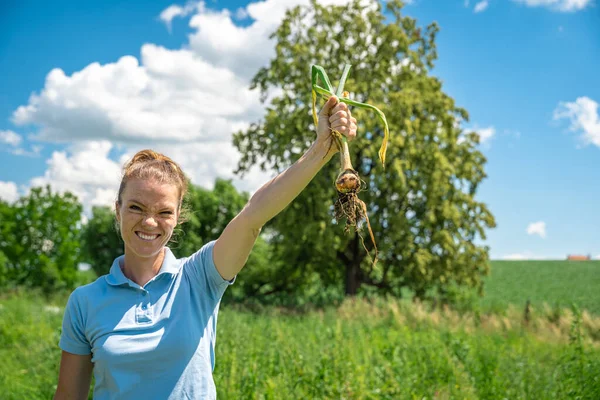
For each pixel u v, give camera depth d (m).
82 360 2.48
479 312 18.23
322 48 24.88
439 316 17.03
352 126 2.42
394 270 26.36
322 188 22.53
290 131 23.67
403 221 23.12
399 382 6.61
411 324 16.05
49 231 27.12
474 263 24.81
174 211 2.40
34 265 26.53
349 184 2.56
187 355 2.35
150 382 2.30
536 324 15.78
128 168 2.42
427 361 7.77
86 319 2.39
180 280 2.46
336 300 23.70
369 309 19.28
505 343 11.66
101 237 30.31
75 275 27.55
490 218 25.08
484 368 7.60
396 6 25.69
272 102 25.09
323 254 25.66
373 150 22.11
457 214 23.64
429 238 24.80
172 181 2.40
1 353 9.83
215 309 2.54
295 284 29.14
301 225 22.89
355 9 24.86
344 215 2.67
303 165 2.38
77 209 27.92
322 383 6.27
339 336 8.82
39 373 8.10
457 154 25.66
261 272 28.69
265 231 26.62
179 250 27.25
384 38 24.58
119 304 2.38
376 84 24.11
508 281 49.56
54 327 11.55
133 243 2.36
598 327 13.80
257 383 6.28
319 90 2.73
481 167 25.81
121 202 2.40
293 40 25.19
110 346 2.31
